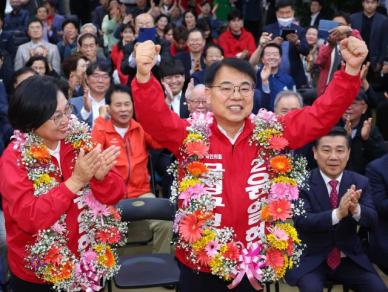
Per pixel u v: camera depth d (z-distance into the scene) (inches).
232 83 110.7
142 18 343.0
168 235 192.5
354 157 211.5
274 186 113.6
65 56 357.4
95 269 116.1
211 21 437.1
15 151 113.9
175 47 339.9
